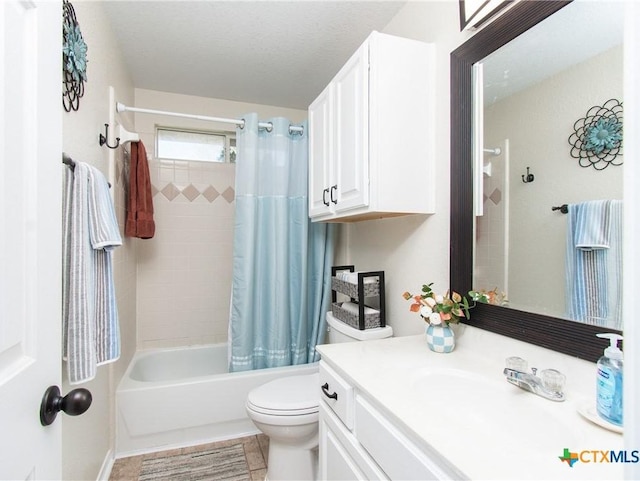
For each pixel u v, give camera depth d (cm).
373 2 155
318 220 186
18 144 50
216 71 219
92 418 136
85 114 126
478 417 80
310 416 137
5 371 46
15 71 50
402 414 72
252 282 206
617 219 75
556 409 74
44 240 57
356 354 112
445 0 129
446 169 128
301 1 153
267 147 216
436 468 62
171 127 255
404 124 130
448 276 128
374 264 189
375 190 125
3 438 45
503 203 104
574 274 83
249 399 147
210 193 259
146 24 168
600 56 79
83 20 123
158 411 178
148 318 244
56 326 61
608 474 53
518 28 97
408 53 130
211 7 156
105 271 103
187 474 159
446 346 113
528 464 56
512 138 101
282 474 145
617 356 67
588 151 81
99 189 100
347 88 142
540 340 90
